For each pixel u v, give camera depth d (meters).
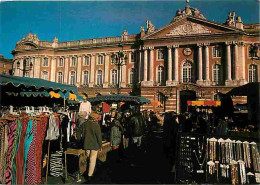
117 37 41.06
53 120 7.02
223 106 14.20
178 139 7.17
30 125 6.55
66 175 7.06
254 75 31.44
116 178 7.27
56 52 44.94
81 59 43.09
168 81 34.84
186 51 34.88
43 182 6.88
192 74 34.34
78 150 7.91
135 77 38.78
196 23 34.25
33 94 14.36
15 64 46.75
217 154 6.59
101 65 41.50
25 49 45.69
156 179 7.17
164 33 36.00
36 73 44.22
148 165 8.98
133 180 7.05
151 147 13.13
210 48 33.56
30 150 6.46
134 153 11.36
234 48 31.89
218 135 6.79
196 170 6.64
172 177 7.38
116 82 40.16
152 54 36.78
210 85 32.69
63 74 44.19
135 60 39.03
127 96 16.66
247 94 12.12
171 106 34.06
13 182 6.04
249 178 6.16
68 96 16.72
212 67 33.16
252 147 6.34
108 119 15.67
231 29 31.88
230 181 6.27
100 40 42.25
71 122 13.70
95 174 7.73
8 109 10.21
